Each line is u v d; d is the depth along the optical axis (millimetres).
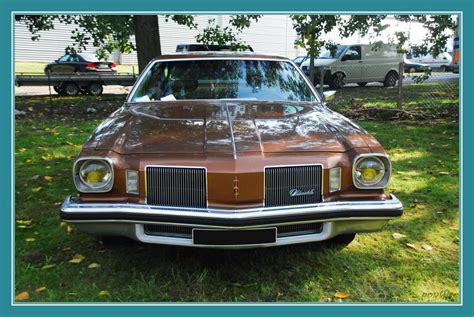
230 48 11484
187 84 4160
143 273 3012
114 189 2799
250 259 3205
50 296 2723
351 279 2969
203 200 2734
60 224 3828
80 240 3521
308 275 3010
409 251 3355
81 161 2777
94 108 11312
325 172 2836
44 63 25531
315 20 8695
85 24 10273
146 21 9609
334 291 2840
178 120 3307
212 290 2834
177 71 4273
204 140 2912
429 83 17172
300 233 2840
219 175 2699
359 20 9094
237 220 2641
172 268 3051
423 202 4328
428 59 24438
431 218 3953
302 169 2807
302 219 2750
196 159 2742
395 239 3547
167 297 2744
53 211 4125
